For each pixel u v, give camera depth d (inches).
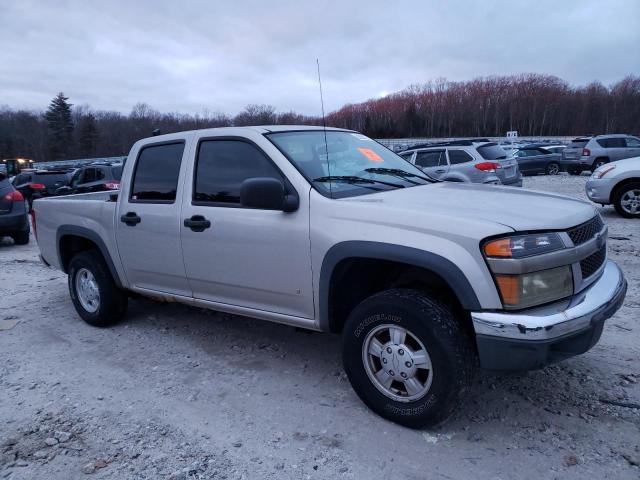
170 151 169.6
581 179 885.2
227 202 151.0
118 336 188.7
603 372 144.6
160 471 109.2
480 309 108.0
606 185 407.8
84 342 184.5
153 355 170.2
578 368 147.5
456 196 135.2
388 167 163.3
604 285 121.5
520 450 112.0
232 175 151.1
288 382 147.3
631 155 836.6
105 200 202.1
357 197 133.8
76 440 121.6
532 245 107.6
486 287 107.3
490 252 106.7
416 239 114.6
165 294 174.2
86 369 161.2
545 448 112.3
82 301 202.8
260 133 148.8
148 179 174.6
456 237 110.4
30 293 256.5
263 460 112.0
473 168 466.0
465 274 108.2
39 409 136.5
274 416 129.4
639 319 182.7
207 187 156.4
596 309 111.9
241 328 191.8
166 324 199.6
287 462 111.1
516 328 104.3
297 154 145.4
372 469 107.9
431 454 111.8
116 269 187.2
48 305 232.8
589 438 115.2
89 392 145.4
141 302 230.5
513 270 105.4
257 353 168.4
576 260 114.0
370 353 124.7
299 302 137.7
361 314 123.0
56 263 216.5
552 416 124.4
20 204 423.5
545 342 103.9
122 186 182.2
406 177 160.6
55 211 210.1
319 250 129.1
